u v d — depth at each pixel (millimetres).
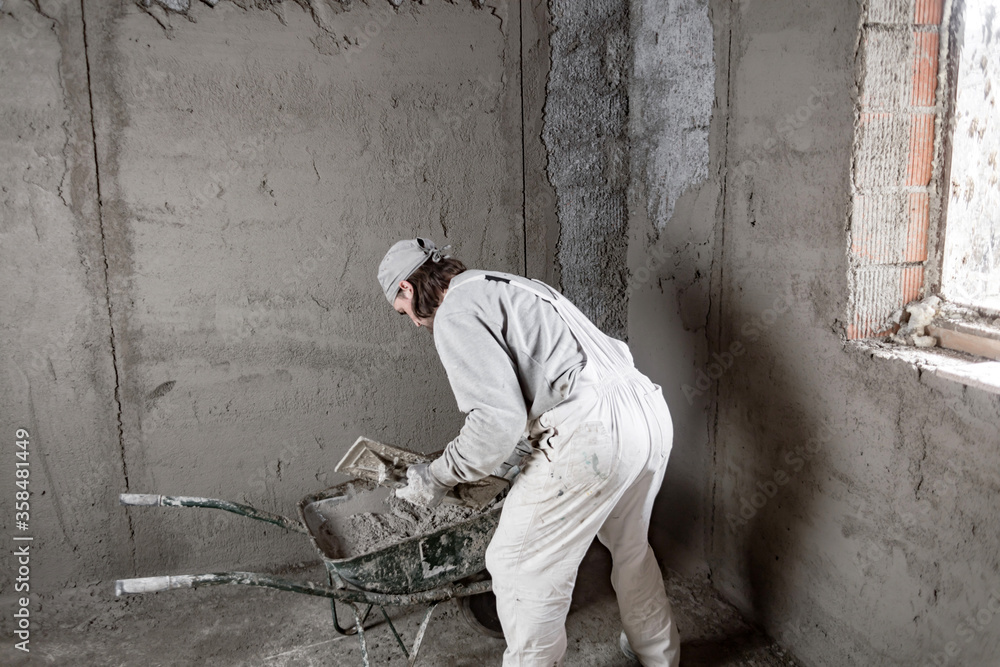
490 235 2920
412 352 2947
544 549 1939
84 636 2611
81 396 2629
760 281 2330
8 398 2557
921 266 2057
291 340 2799
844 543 2148
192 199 2578
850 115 1901
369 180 2734
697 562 2906
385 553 2078
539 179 2926
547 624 1997
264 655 2535
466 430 1811
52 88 2371
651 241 2900
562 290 3066
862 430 2021
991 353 1829
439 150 2785
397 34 2648
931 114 1951
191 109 2514
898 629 1983
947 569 1807
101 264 2545
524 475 1966
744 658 2461
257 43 2525
